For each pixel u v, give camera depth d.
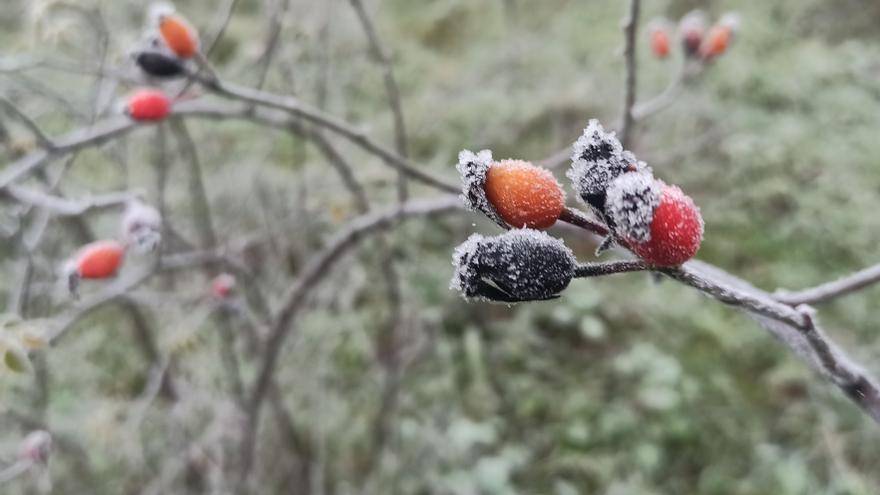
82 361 3.05
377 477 3.15
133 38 2.30
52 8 2.10
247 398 2.80
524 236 0.86
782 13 5.33
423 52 5.29
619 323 3.79
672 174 4.34
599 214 0.88
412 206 2.30
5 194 1.88
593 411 3.40
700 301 3.78
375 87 4.75
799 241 3.99
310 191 3.33
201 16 4.43
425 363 3.53
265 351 2.51
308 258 3.27
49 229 2.63
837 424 3.23
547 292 0.86
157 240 1.77
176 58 1.70
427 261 3.82
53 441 2.61
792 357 3.50
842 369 0.98
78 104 2.82
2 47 3.19
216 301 2.44
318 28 2.84
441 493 3.12
